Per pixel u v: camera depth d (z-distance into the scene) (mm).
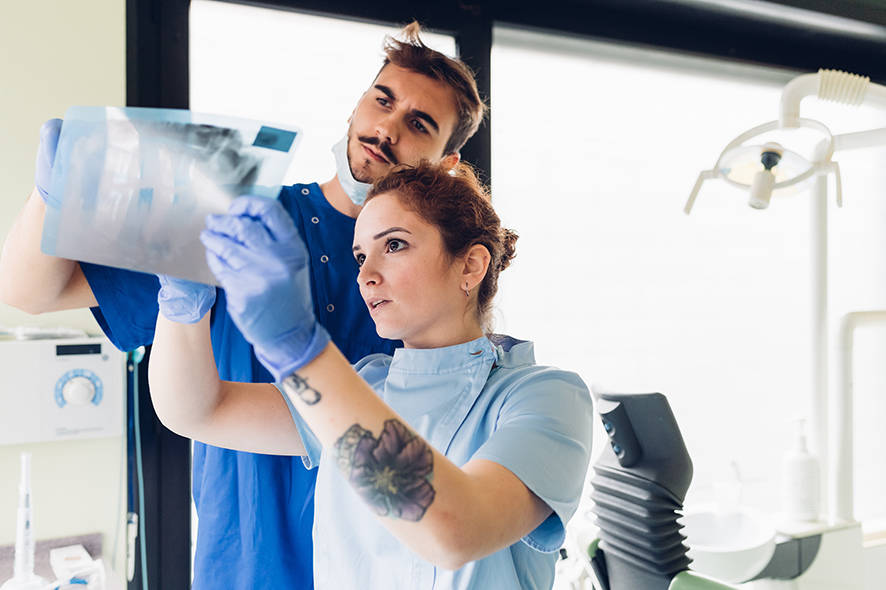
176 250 714
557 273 2434
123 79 1738
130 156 688
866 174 3033
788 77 2742
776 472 2820
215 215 656
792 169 1730
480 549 707
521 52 2371
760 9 2383
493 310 1144
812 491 2432
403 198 969
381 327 971
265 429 1048
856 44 2711
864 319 2473
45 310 1108
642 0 2287
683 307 2668
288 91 1945
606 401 1435
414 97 1347
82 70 1699
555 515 847
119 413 1691
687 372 2674
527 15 2199
